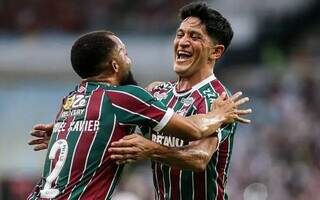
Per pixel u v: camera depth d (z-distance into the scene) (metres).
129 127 18.00
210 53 19.89
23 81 56.53
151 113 17.89
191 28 19.67
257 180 48.91
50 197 17.41
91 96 17.95
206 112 19.31
